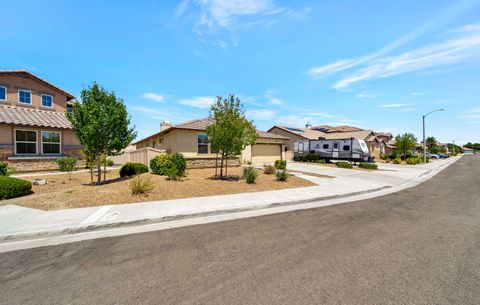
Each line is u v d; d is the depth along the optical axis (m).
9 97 16.62
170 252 4.01
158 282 3.08
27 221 5.44
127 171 12.73
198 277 3.19
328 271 3.34
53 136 15.96
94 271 3.37
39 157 15.09
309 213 6.67
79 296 2.79
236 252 4.00
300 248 4.16
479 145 124.19
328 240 4.54
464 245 4.29
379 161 34.31
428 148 62.28
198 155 17.73
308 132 36.34
